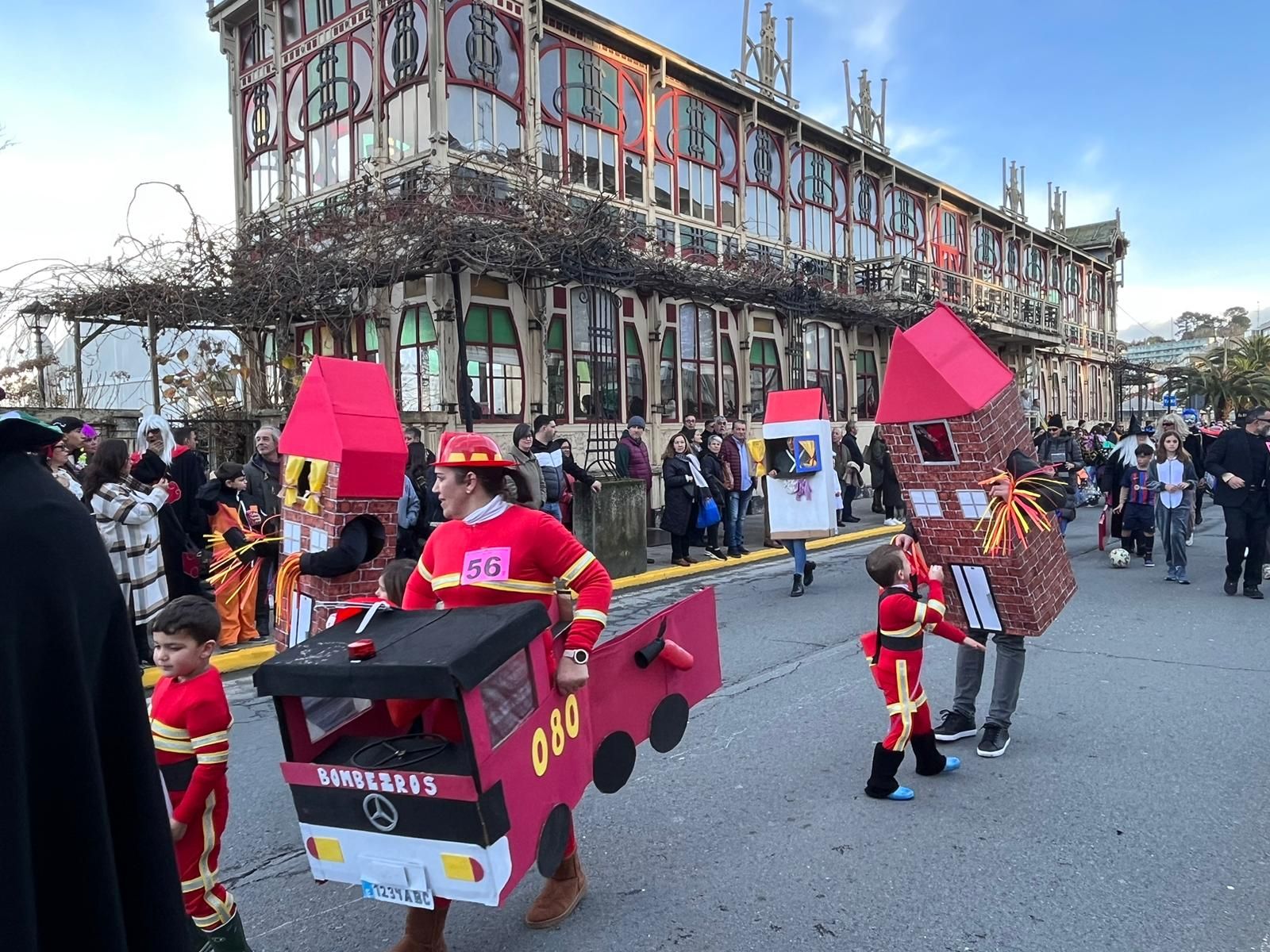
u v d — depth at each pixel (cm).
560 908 324
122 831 128
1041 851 367
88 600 124
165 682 290
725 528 1243
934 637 738
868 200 2362
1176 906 322
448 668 221
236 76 1631
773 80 1980
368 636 255
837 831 392
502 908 338
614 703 324
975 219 2911
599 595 289
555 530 294
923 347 460
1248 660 639
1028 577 454
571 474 1027
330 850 254
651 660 339
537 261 1141
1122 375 4131
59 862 119
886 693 426
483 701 235
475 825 232
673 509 1134
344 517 441
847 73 2248
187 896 280
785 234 2023
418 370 1304
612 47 1579
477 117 1333
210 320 1216
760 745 501
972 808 412
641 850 381
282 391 1227
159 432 764
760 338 1905
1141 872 348
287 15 1537
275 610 496
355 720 284
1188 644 689
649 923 322
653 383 1616
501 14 1372
